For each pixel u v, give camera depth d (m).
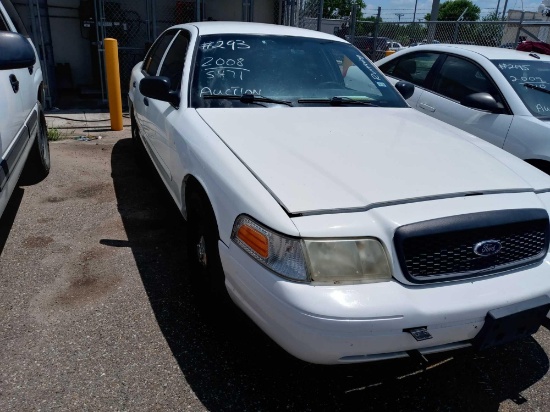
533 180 2.49
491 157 2.69
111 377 2.30
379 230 1.95
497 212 2.08
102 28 8.65
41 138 4.65
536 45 8.93
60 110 8.22
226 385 2.30
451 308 1.91
